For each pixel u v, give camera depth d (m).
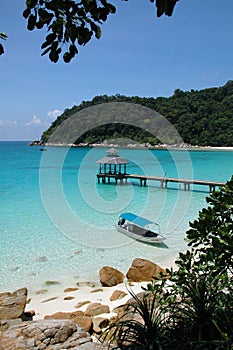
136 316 4.16
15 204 16.42
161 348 2.54
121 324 3.23
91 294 6.60
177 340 2.76
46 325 3.88
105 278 7.16
